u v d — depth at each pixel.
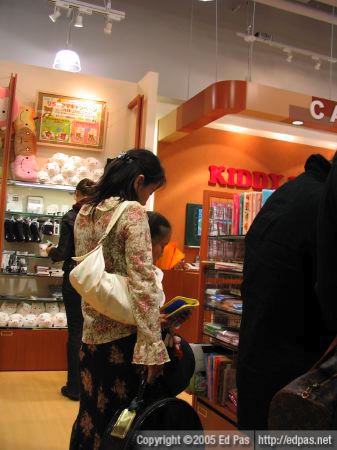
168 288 5.34
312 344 1.34
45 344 4.60
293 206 1.37
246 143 7.20
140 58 6.68
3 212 4.47
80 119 5.15
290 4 6.31
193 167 6.82
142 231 1.54
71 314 3.65
